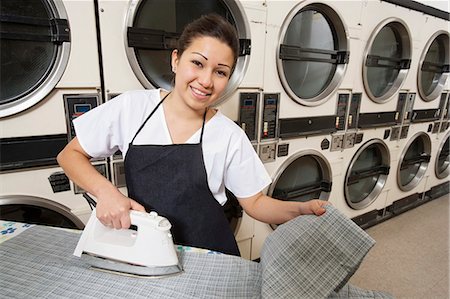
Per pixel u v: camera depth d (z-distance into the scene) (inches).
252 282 28.4
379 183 103.7
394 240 93.0
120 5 45.6
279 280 26.1
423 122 110.5
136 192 36.9
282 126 69.9
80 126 34.9
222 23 30.2
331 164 82.7
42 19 41.3
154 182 36.1
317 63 75.7
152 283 27.1
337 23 72.8
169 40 51.1
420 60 98.0
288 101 69.7
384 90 95.7
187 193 36.3
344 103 81.1
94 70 45.8
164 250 27.7
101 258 28.9
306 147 76.9
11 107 41.0
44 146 44.6
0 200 42.7
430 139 116.7
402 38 91.3
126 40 46.9
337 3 69.9
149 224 27.4
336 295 27.4
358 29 76.7
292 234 29.3
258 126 66.0
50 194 46.8
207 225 38.4
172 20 53.9
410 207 117.8
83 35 43.8
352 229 28.0
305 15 69.6
